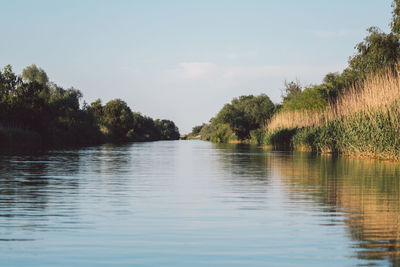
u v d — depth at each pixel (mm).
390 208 9133
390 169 18609
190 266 5324
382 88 25906
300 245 6238
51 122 61906
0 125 47656
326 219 8031
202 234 6891
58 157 27953
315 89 51500
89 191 11719
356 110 28453
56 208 9078
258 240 6527
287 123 50312
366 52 43750
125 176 15992
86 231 7035
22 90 54906
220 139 107062
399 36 41500
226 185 13234
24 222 7676
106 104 113312
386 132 24031
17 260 5508
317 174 16500
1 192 11383
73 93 77062
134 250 5973
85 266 5301
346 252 5867
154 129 155875
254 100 90125
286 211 8852
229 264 5398
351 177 15281
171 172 17844
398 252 5863
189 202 9984
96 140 80688
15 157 27109
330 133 34250
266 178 15242
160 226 7445
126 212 8688
